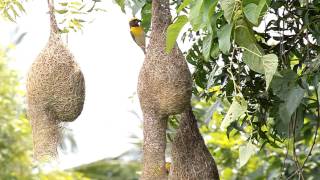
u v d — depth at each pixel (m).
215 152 11.33
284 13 7.34
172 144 7.50
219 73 7.45
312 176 10.73
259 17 6.27
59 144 7.40
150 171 6.91
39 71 7.29
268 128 8.16
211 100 10.36
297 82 6.54
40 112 7.30
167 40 6.19
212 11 6.04
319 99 6.67
